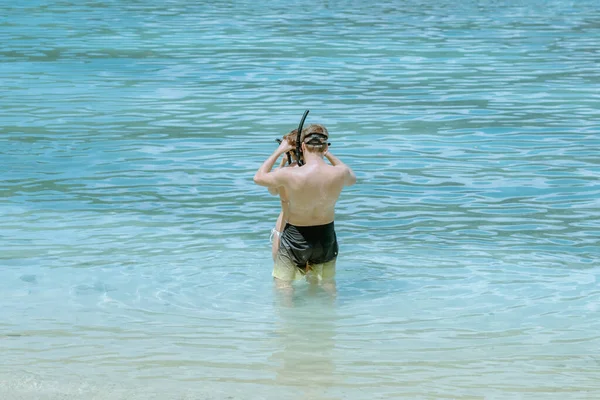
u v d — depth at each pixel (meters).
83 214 27.44
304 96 47.75
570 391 15.97
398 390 16.00
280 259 21.88
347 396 15.74
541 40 68.81
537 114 43.16
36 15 83.38
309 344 18.14
